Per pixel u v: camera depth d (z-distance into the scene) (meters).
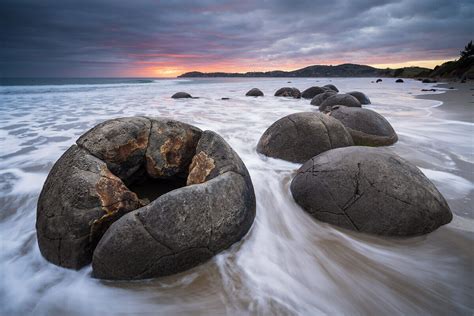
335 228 3.51
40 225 2.94
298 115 5.92
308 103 17.62
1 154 6.66
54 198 2.90
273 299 2.57
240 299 2.56
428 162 5.94
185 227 2.71
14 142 7.68
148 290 2.62
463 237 3.30
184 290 2.64
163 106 15.88
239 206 3.16
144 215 2.63
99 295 2.60
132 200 3.13
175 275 2.75
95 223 2.80
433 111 12.76
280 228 3.69
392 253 3.14
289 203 4.18
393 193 3.32
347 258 3.13
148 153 3.82
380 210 3.31
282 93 22.56
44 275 2.78
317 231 3.56
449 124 9.81
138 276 2.62
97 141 3.41
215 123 10.60
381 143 7.00
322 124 5.63
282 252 3.22
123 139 3.59
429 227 3.33
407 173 3.52
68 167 3.07
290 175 5.29
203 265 2.88
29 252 3.15
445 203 3.56
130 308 2.49
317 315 2.39
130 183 3.92
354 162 3.67
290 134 5.69
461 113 12.00
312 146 5.51
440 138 7.94
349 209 3.45
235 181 3.27
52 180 3.10
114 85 36.00
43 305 2.54
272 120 11.30
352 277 2.85
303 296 2.61
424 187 3.45
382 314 2.42
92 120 10.87
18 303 2.56
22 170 5.73
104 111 13.44
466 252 3.09
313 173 3.93
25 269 2.88
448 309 2.45
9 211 4.15
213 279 2.77
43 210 2.96
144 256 2.58
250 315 2.40
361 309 2.47
